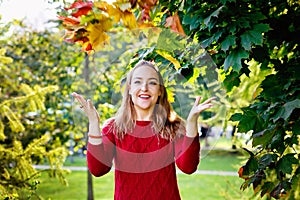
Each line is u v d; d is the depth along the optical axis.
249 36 2.24
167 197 2.16
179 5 2.56
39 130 5.72
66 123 5.73
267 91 2.47
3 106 4.50
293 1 2.87
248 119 2.43
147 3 2.50
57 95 5.67
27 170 4.48
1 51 4.44
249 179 2.61
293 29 2.71
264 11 2.73
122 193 2.18
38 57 5.85
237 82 2.64
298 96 2.40
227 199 4.23
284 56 2.81
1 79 5.55
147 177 2.17
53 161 4.63
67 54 5.68
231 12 2.34
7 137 5.23
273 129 2.43
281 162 2.46
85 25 2.25
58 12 4.61
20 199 4.23
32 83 5.78
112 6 2.29
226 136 4.35
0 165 4.36
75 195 5.90
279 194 2.55
